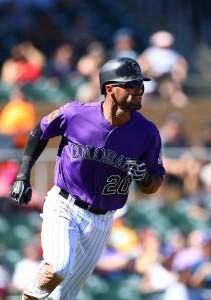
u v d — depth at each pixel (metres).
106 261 35.59
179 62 45.56
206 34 56.91
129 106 18.56
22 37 52.28
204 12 57.38
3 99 44.12
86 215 19.17
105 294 35.28
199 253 35.31
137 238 36.59
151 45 49.25
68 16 54.09
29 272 34.75
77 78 45.94
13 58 45.97
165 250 36.22
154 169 19.44
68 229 18.92
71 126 18.94
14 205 37.38
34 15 53.28
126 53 46.75
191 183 39.41
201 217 38.88
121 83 18.42
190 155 39.41
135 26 57.38
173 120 39.81
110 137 18.83
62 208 19.09
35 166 38.09
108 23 57.03
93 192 19.09
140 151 19.08
